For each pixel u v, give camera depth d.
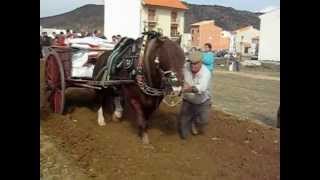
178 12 31.14
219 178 3.49
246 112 6.62
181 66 3.76
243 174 3.59
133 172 3.54
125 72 4.23
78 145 4.12
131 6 27.16
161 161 3.80
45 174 3.42
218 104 7.28
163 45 3.78
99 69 4.70
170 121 5.17
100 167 3.63
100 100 4.87
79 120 4.98
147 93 3.96
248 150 4.25
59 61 5.00
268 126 5.36
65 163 3.68
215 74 14.95
